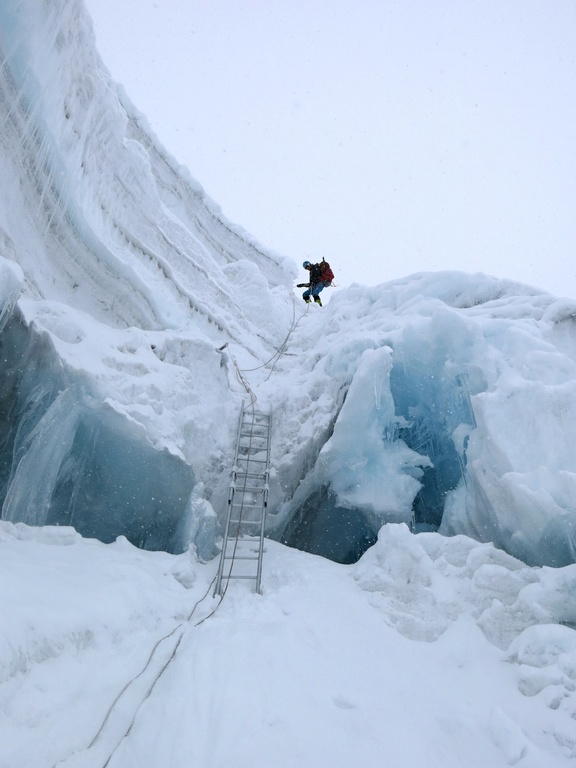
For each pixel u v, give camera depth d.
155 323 9.07
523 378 6.63
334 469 8.01
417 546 5.66
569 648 3.98
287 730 3.00
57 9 6.12
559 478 5.32
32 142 6.52
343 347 8.76
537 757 2.96
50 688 2.98
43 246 7.29
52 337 5.67
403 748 3.02
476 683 3.96
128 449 6.21
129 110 13.87
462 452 7.45
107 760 2.62
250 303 12.98
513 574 5.00
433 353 7.89
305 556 7.02
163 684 3.42
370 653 4.36
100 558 5.12
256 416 8.74
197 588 5.70
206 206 16.03
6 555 4.25
